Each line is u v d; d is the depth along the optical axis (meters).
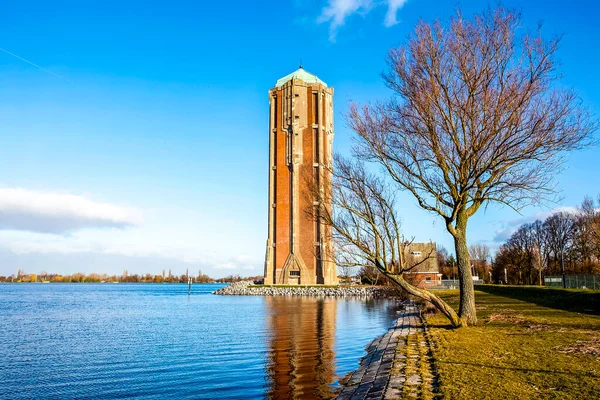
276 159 104.00
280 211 100.69
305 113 103.25
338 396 12.20
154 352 21.75
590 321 21.56
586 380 10.39
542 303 34.31
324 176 21.80
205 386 14.89
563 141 18.89
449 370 11.91
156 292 126.94
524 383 10.33
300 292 88.50
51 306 60.78
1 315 45.44
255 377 15.91
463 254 21.44
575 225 90.75
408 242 21.62
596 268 79.69
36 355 21.42
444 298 47.44
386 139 20.92
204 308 54.09
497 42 19.03
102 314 46.34
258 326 32.44
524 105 18.78
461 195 20.06
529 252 106.38
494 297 44.41
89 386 15.29
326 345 22.88
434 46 19.72
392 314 41.62
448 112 20.12
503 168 19.67
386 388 10.77
